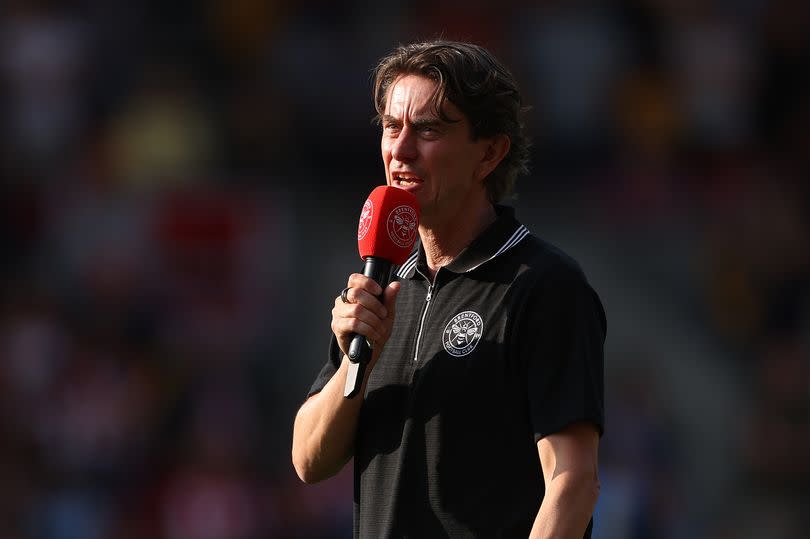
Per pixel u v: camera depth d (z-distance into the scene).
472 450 9.23
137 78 38.69
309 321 35.09
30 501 30.52
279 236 36.19
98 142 37.66
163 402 32.66
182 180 36.69
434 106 9.59
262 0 39.56
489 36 38.09
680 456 32.28
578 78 37.78
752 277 36.97
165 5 39.78
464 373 9.32
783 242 37.50
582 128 37.59
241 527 30.64
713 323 36.22
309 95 38.16
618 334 35.16
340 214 37.19
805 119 39.81
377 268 9.54
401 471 9.38
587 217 37.03
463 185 9.77
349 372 9.17
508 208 9.99
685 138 38.91
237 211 35.88
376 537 9.50
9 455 30.88
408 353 9.71
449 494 9.20
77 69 38.31
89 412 31.92
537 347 9.20
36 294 34.09
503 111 9.83
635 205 37.28
